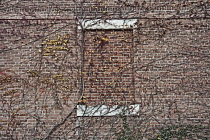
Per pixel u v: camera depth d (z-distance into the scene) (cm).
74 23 609
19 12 617
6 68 595
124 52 598
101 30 609
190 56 587
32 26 612
